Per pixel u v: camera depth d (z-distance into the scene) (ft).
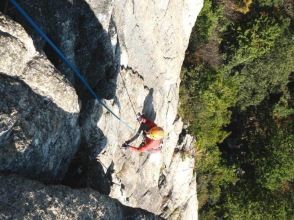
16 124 20.70
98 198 24.30
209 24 53.11
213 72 53.06
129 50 35.14
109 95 30.63
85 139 27.84
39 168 22.63
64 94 23.43
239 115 61.98
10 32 20.81
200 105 52.29
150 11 37.22
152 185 43.68
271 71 57.41
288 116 62.23
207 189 59.11
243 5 54.95
